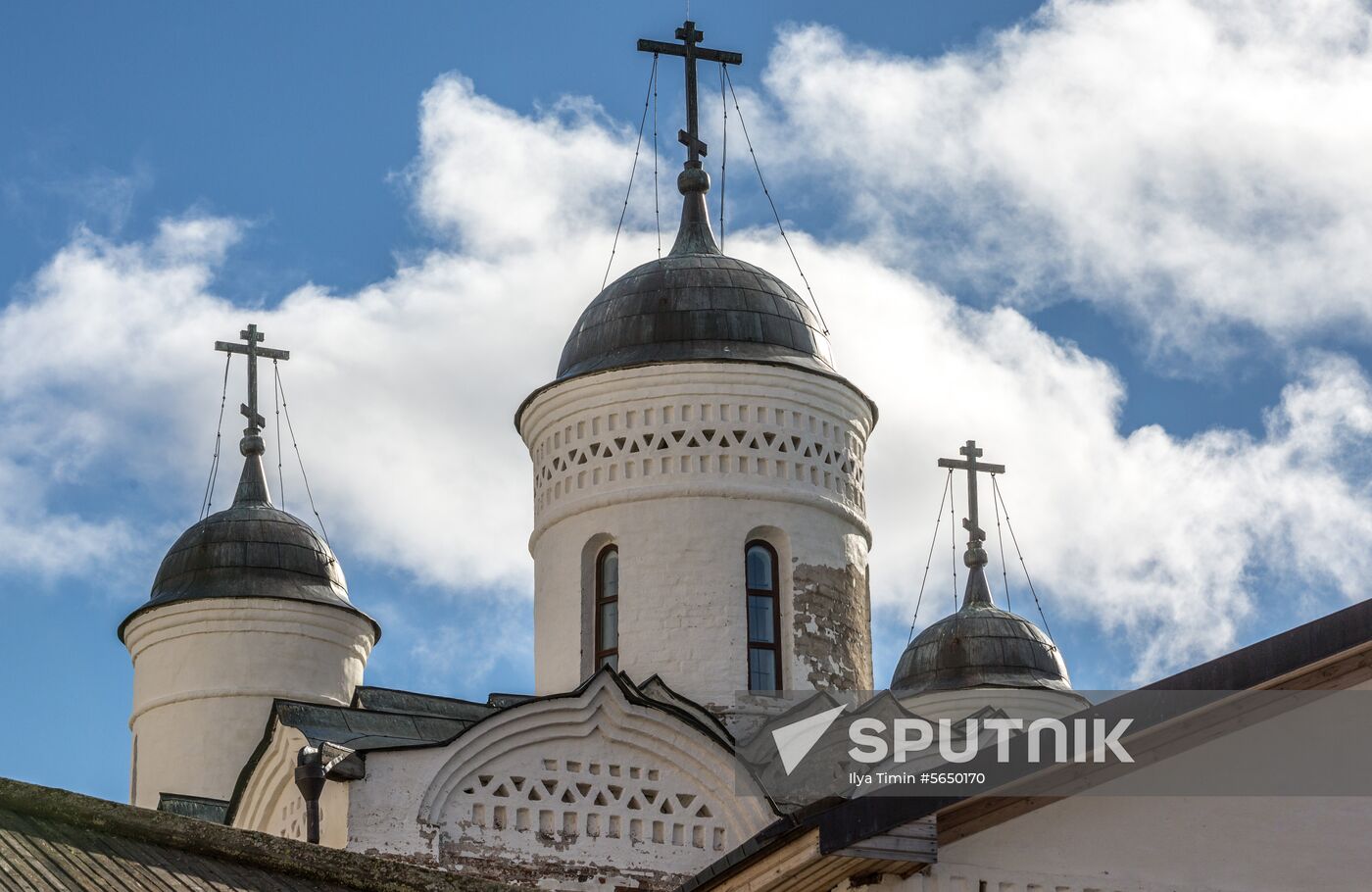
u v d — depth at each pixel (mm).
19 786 15062
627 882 27484
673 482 31016
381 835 26594
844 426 32281
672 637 30406
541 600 31641
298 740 28141
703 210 34312
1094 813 16703
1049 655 39312
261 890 15031
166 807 31672
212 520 36406
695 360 31344
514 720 27688
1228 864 16547
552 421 31969
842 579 31516
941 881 16594
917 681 39281
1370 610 16438
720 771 28281
